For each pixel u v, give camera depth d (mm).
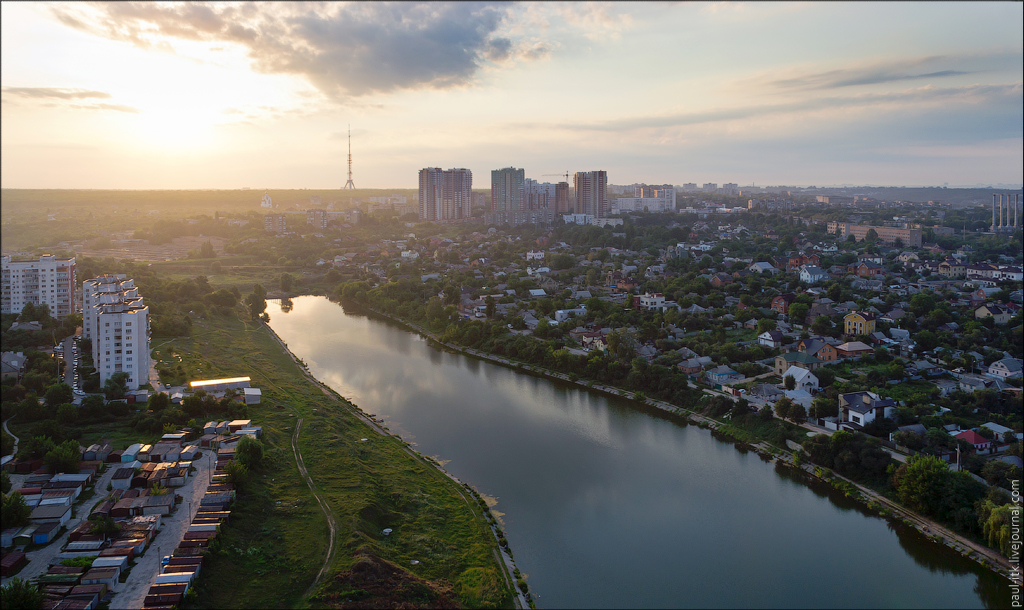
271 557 90250
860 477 119438
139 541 89250
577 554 99188
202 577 83375
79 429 125812
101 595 79250
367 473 118812
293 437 133000
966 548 98750
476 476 124500
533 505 113625
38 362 154750
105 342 148875
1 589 74750
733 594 90125
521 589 89875
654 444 141500
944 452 117250
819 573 95438
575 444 140875
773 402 148875
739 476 126312
